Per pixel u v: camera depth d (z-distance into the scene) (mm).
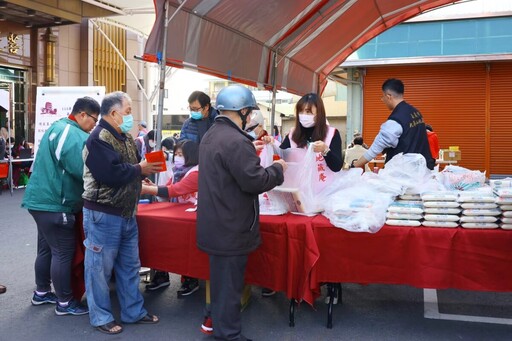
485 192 3131
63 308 3643
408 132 3744
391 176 3322
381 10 6309
